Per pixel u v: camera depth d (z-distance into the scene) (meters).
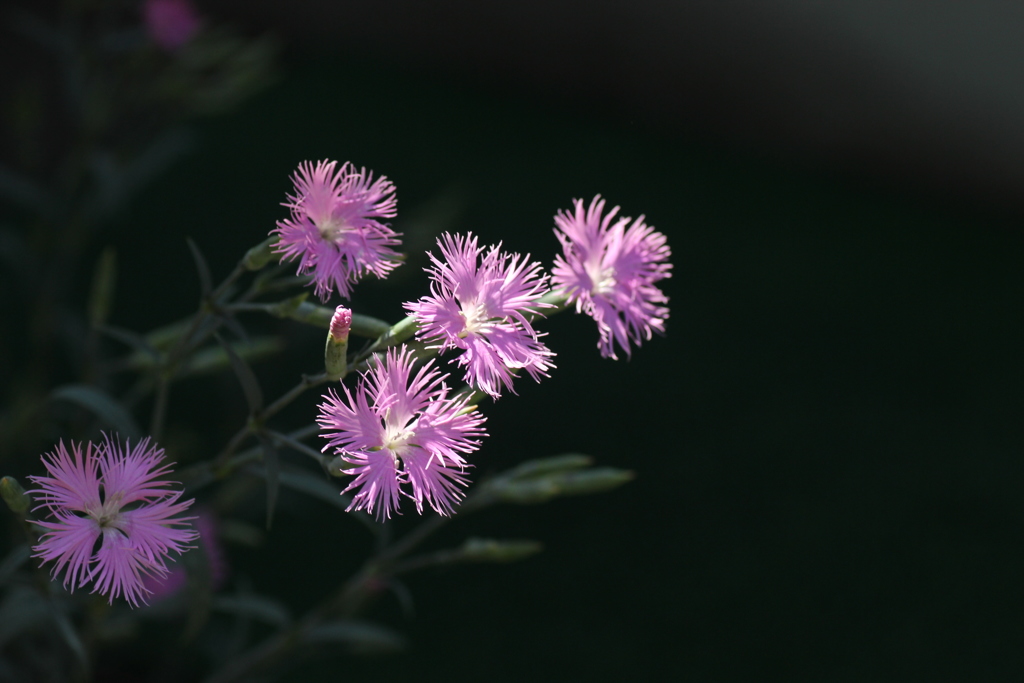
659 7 3.10
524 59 3.19
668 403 2.07
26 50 2.18
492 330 0.76
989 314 2.59
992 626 1.70
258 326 1.65
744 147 3.20
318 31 3.06
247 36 2.97
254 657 0.94
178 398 1.70
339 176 0.78
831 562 1.78
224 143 2.49
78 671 0.92
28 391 1.18
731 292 2.47
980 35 2.98
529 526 1.74
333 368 0.77
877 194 3.12
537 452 1.85
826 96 3.14
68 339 1.20
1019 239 2.99
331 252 0.77
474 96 3.09
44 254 1.25
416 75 3.12
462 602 1.58
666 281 2.45
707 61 3.15
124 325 1.86
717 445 1.99
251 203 2.29
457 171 2.66
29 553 0.79
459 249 0.76
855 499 1.92
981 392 2.29
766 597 1.69
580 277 0.78
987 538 1.88
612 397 2.04
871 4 3.00
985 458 2.08
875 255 2.77
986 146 3.11
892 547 1.83
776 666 1.57
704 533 1.79
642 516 1.79
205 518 0.93
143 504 0.77
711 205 2.83
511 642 1.53
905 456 2.05
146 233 2.12
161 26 1.18
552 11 3.14
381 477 0.75
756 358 2.26
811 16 3.06
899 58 3.06
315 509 1.66
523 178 2.71
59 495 0.76
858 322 2.46
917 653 1.63
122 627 0.92
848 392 2.21
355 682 1.41
